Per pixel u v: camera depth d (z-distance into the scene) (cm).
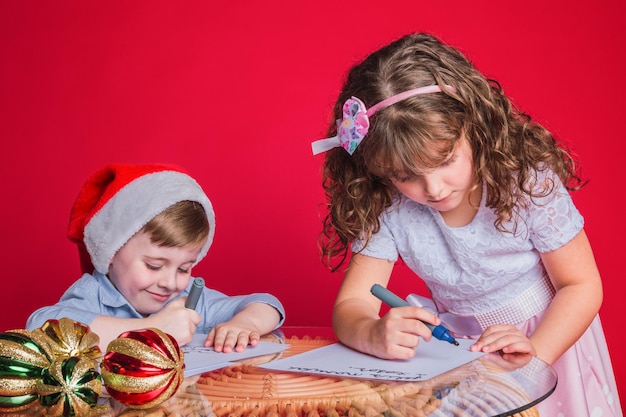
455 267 155
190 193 159
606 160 255
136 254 156
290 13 267
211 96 268
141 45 272
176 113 270
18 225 272
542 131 151
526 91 258
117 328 140
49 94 274
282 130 265
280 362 118
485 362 113
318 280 260
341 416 94
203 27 270
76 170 273
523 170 140
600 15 257
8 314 271
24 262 272
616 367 249
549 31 259
